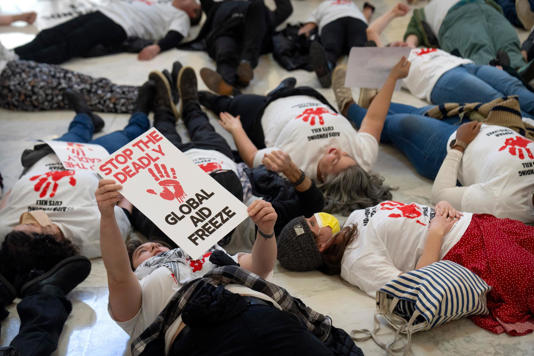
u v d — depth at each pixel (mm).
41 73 3809
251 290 1648
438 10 4371
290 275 2373
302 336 1521
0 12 5387
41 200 2396
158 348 1640
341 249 2252
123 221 2516
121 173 1519
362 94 3682
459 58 3768
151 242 2215
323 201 2594
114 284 1610
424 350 1881
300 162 2918
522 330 1923
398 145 3324
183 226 1495
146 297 1737
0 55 3816
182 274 1788
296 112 3076
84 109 3465
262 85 4207
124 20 4680
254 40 4289
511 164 2473
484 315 2006
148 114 3637
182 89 3611
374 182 2820
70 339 1991
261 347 1484
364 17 4785
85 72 4348
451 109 3170
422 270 1967
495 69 3553
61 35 4449
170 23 4891
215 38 4430
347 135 2951
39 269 2172
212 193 1547
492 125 2805
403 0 5652
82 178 2508
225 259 1784
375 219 2234
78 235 2387
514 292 1987
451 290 1884
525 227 2184
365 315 2074
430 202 2906
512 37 4062
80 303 2186
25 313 1920
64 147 2719
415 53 3896
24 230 2229
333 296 2203
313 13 4910
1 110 3852
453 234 2166
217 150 2965
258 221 1579
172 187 1533
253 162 3006
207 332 1529
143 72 4363
